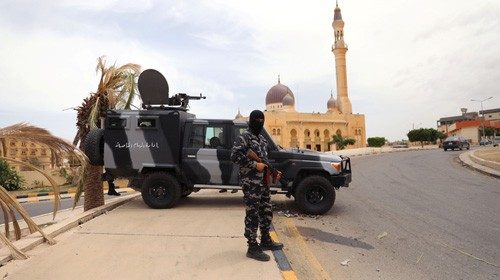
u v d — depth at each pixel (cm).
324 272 452
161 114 809
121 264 433
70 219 650
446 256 513
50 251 482
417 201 938
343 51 8644
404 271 456
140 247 497
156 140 803
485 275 443
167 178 793
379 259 501
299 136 7825
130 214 726
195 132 820
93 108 1012
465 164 1994
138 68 1112
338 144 7469
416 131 8062
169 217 694
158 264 432
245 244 510
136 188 838
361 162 2542
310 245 565
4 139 537
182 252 476
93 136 815
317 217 760
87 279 391
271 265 428
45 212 1633
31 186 3244
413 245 564
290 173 786
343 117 8344
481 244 566
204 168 802
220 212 748
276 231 643
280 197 999
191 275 399
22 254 455
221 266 425
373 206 881
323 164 786
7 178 3064
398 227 674
